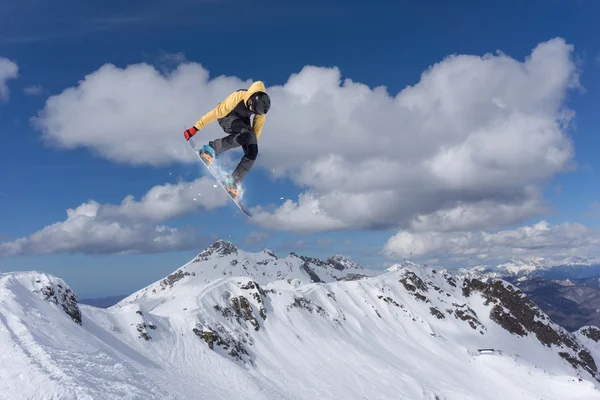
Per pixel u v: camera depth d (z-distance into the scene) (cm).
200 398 3538
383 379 7631
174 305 8262
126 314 6100
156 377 3588
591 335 15738
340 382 7075
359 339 9831
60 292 4747
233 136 1066
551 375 9550
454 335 11725
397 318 11912
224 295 8912
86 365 2170
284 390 6141
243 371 6041
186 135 1073
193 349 6138
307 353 8119
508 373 9531
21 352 2006
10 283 3669
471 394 8138
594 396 8225
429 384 8062
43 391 1627
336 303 11325
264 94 994
